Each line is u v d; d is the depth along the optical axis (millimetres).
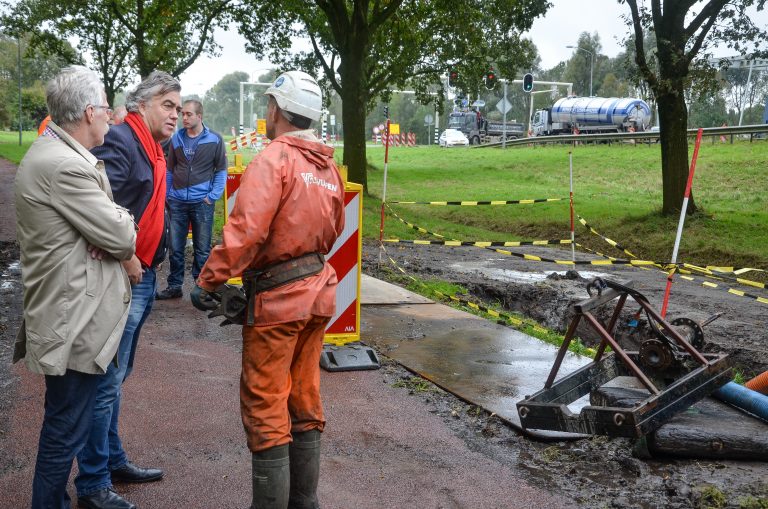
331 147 3643
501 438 5004
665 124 19656
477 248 16406
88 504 3742
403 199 27266
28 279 3232
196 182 8562
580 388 5156
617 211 21906
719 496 4066
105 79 37969
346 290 6805
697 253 16344
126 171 3773
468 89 31797
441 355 6852
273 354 3396
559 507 4020
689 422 4727
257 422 3395
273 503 3395
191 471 4320
